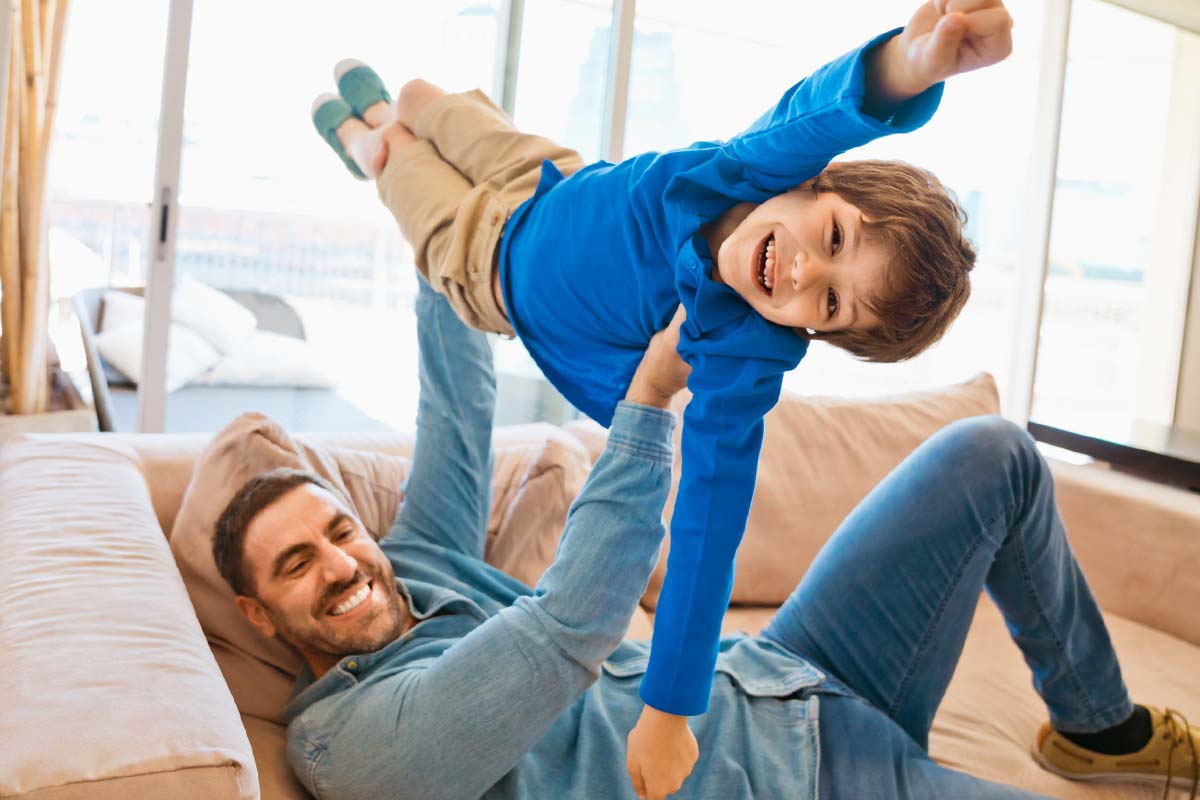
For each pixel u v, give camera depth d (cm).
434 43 304
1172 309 428
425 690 121
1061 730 163
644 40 335
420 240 152
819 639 156
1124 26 396
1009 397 408
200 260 281
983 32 81
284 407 302
